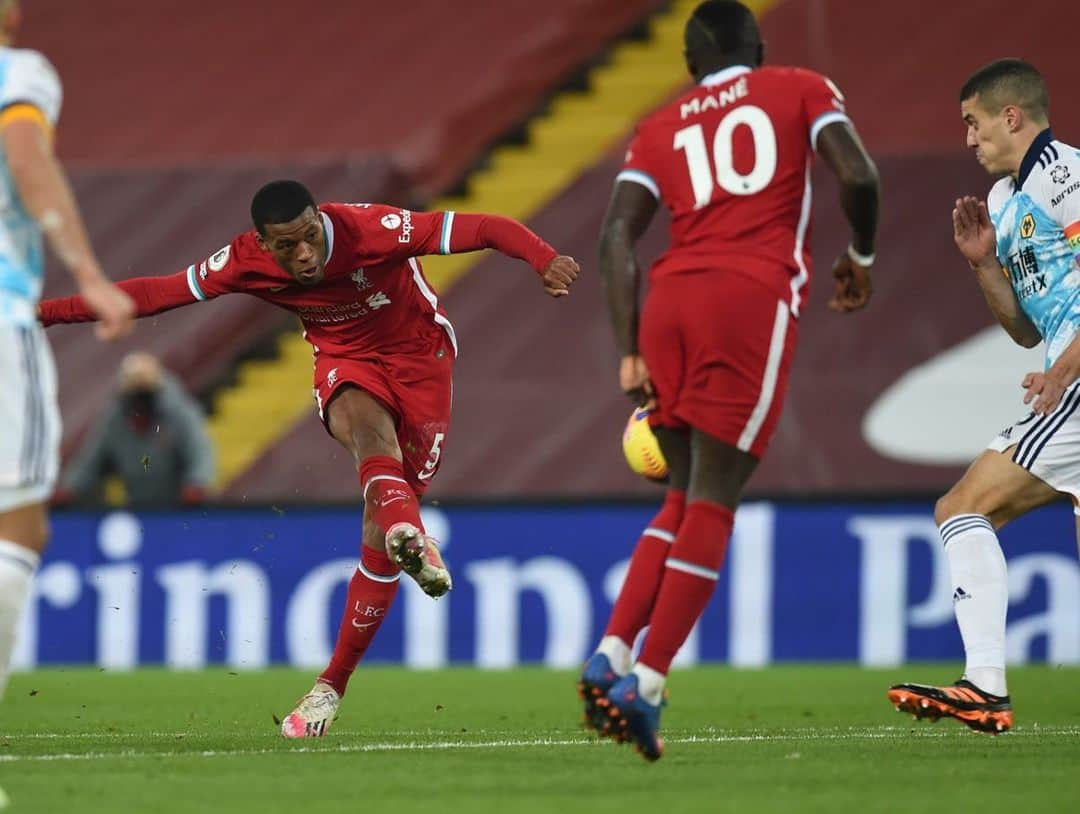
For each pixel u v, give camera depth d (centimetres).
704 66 1678
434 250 2055
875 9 6150
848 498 3797
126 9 7225
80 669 3897
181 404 4175
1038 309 1989
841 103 1620
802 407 4809
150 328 5622
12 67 1444
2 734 2144
